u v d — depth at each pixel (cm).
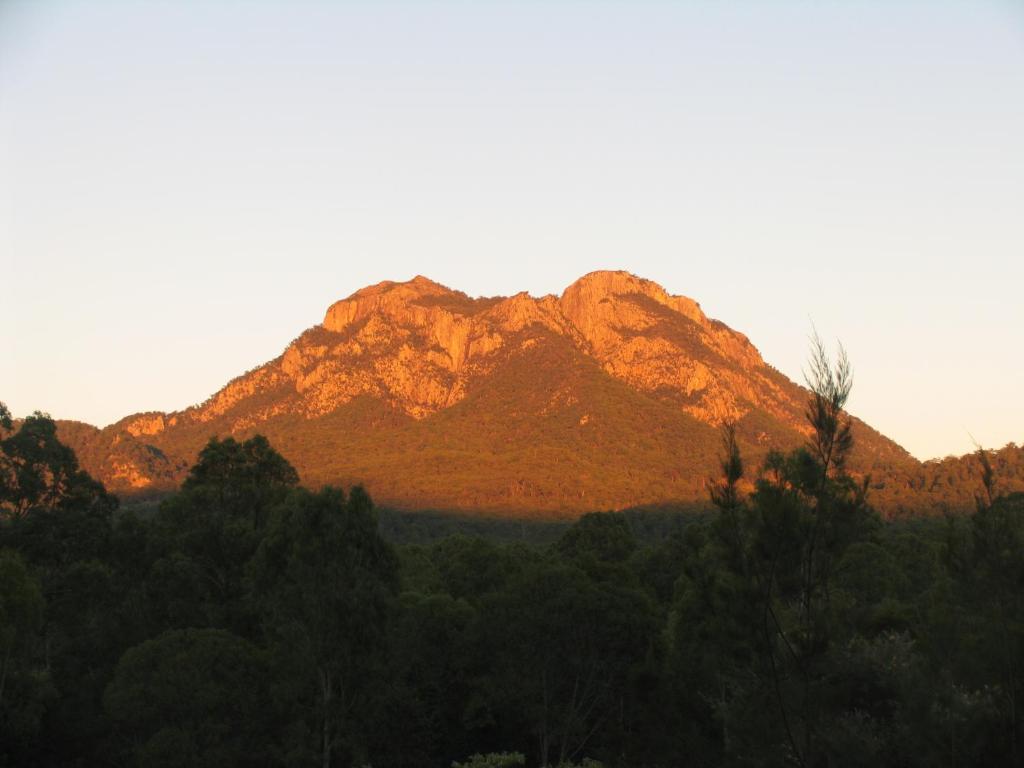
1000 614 2884
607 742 5853
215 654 5369
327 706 5150
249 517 7412
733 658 2781
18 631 5972
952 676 2948
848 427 2719
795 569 2688
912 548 8112
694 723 5219
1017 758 2717
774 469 2786
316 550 5353
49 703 6269
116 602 7025
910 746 2866
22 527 7175
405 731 5616
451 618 6253
